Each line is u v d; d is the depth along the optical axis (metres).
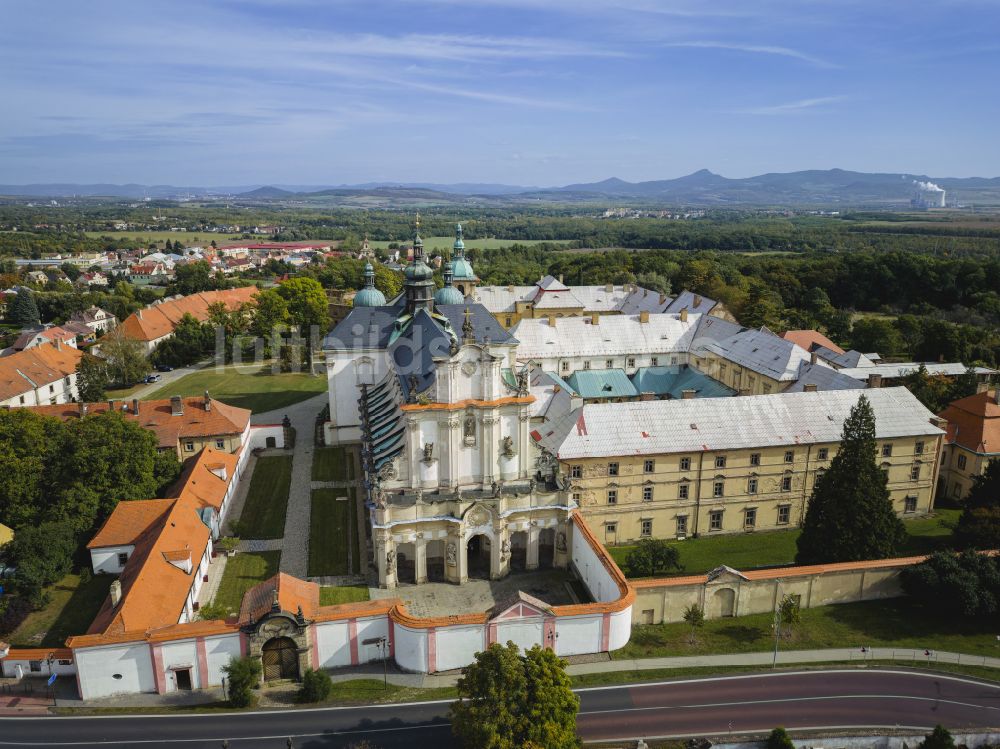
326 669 63.31
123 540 76.94
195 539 76.31
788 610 65.88
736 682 60.69
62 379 149.88
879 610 71.19
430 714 57.31
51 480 82.38
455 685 60.97
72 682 61.31
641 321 154.00
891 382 134.50
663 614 69.19
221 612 69.81
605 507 88.06
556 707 48.34
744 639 66.81
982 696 59.16
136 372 159.38
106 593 74.06
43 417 89.62
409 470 77.00
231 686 58.25
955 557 71.88
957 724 55.88
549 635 63.88
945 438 98.69
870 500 71.56
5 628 67.06
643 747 52.81
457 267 164.88
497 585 76.75
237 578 77.62
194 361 183.75
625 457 86.75
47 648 64.31
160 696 59.66
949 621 69.50
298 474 106.75
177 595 66.44
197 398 109.00
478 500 75.06
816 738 53.88
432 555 80.50
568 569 80.19
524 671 49.78
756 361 127.94
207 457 95.12
